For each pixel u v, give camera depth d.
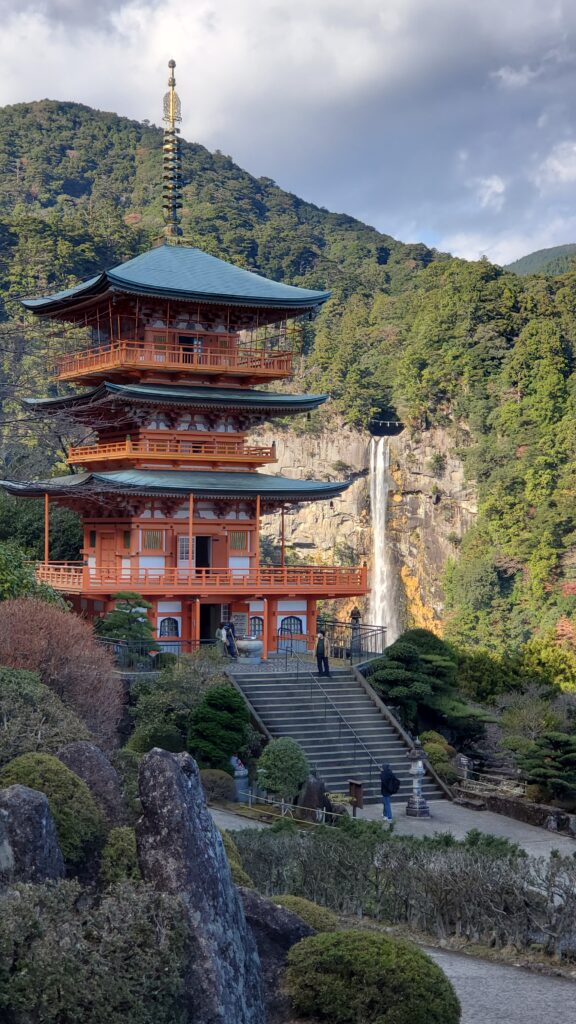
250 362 66.94
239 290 66.19
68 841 20.73
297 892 29.59
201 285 65.69
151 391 62.59
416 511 199.25
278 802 44.25
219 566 65.88
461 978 24.70
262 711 52.59
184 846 17.88
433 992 18.59
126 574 64.00
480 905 27.88
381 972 18.58
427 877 28.64
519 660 69.56
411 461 199.25
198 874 17.81
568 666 69.75
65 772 21.69
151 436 65.12
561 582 173.75
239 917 18.59
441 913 28.50
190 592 61.44
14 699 29.39
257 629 65.44
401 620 195.25
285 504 68.06
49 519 76.94
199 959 17.23
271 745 45.19
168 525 64.31
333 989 18.64
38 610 39.38
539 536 175.62
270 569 67.00
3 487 67.19
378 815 45.91
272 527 195.12
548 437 185.50
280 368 66.88
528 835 43.50
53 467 89.44
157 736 46.78
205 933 17.42
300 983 18.92
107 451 66.62
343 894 29.67
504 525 182.88
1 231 168.25
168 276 66.19
